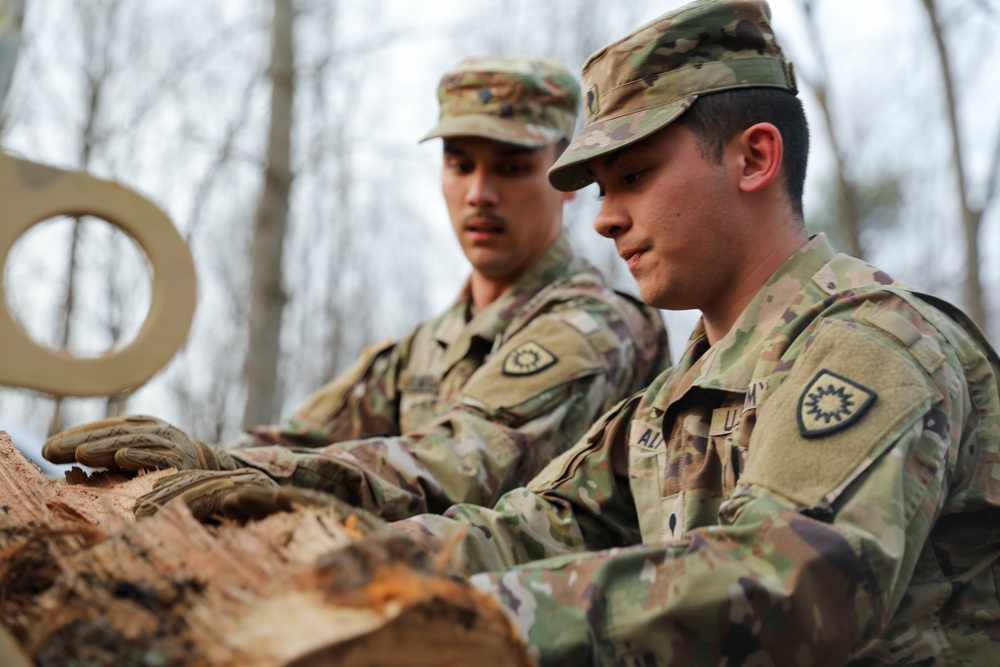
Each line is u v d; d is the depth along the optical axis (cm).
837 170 962
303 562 122
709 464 200
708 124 204
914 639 174
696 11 206
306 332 1280
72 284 873
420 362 359
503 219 343
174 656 111
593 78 215
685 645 146
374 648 106
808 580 146
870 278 198
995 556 180
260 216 651
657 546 154
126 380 239
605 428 228
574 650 144
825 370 169
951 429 169
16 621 126
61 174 234
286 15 666
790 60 215
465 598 111
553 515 219
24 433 369
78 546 142
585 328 315
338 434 361
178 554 129
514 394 297
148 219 243
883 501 154
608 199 212
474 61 350
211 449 239
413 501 272
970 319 193
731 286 209
